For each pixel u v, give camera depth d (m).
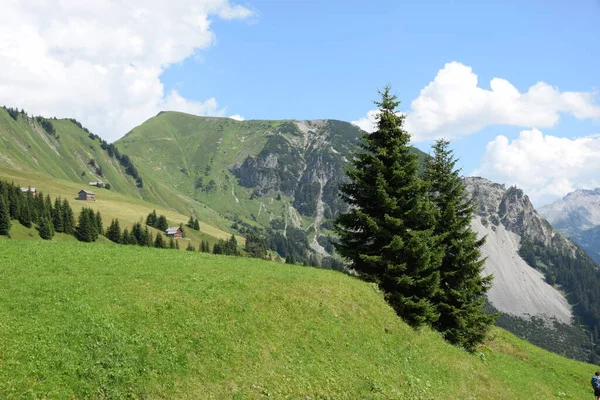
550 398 34.72
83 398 16.06
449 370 30.55
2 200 154.75
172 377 18.56
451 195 42.44
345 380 23.25
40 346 17.16
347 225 38.25
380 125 38.62
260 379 20.56
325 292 31.03
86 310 20.19
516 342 50.84
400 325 32.91
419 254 34.94
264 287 28.62
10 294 20.41
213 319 23.17
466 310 39.53
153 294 23.59
